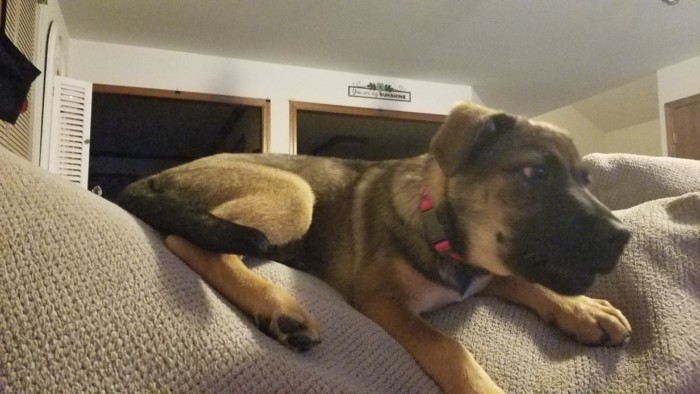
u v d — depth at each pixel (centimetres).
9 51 217
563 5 452
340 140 791
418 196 134
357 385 87
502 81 635
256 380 76
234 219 118
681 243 123
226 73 553
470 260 128
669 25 493
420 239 129
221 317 83
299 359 85
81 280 72
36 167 89
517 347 112
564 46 535
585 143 855
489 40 518
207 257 104
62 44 453
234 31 492
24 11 314
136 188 128
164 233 110
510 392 102
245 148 640
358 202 148
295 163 157
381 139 787
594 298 126
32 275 68
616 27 495
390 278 128
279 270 117
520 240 119
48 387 62
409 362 103
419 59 564
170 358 72
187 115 659
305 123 685
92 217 83
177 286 83
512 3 445
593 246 109
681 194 154
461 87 646
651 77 655
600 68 597
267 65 570
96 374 66
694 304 113
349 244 142
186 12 454
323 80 589
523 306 129
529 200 121
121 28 483
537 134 132
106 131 721
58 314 67
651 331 109
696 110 568
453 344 106
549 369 105
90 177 880
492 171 127
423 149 806
